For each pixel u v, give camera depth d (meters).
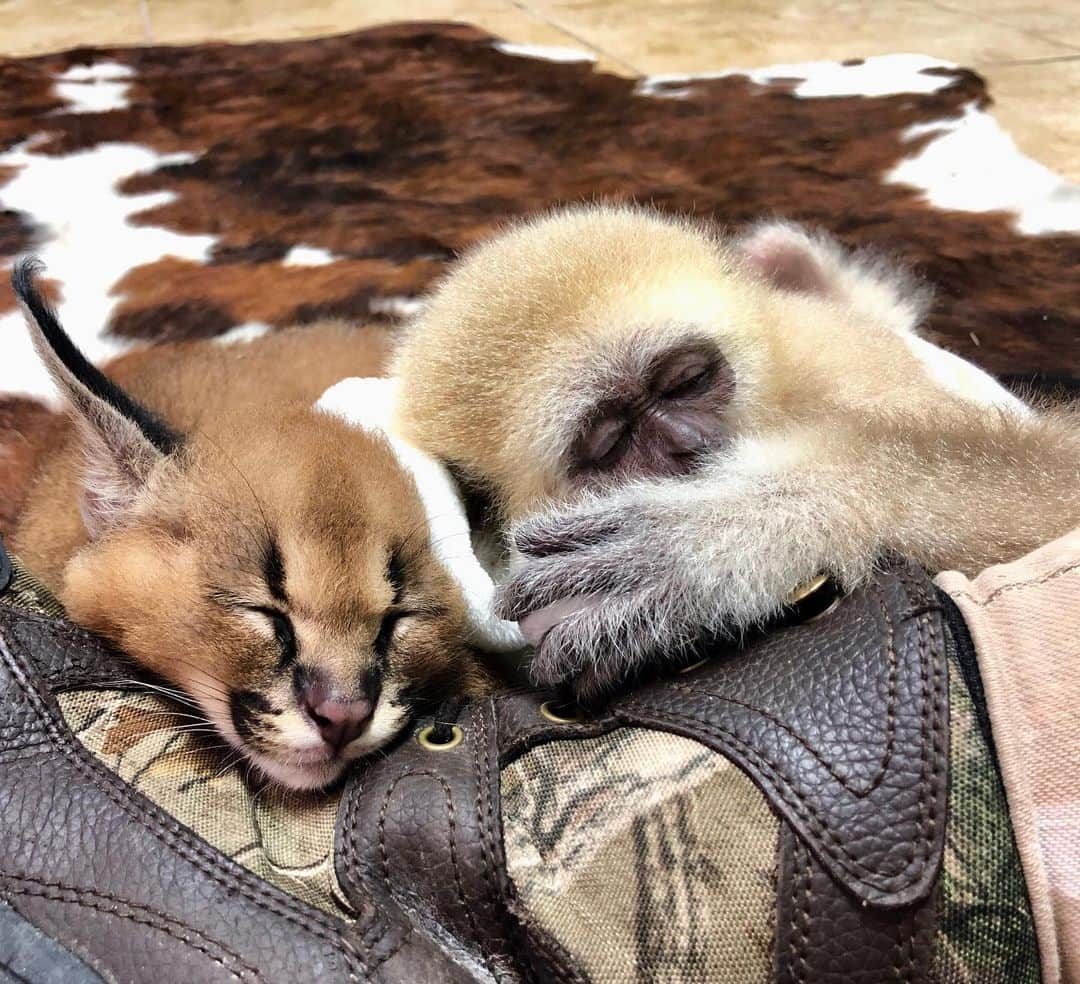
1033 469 0.26
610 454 0.32
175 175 0.57
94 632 0.25
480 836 0.19
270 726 0.24
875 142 0.60
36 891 0.18
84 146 0.60
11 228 0.50
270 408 0.31
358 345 0.41
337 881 0.19
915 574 0.21
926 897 0.18
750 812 0.18
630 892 0.19
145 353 0.42
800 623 0.22
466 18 0.89
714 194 0.53
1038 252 0.48
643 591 0.25
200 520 0.27
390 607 0.26
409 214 0.53
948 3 0.91
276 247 0.50
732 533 0.26
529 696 0.23
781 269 0.44
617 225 0.36
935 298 0.45
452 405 0.33
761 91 0.68
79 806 0.19
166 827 0.19
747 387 0.33
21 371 0.39
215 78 0.72
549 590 0.27
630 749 0.20
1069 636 0.19
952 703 0.19
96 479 0.29
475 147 0.61
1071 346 0.42
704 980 0.18
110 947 0.18
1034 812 0.18
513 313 0.33
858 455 0.27
